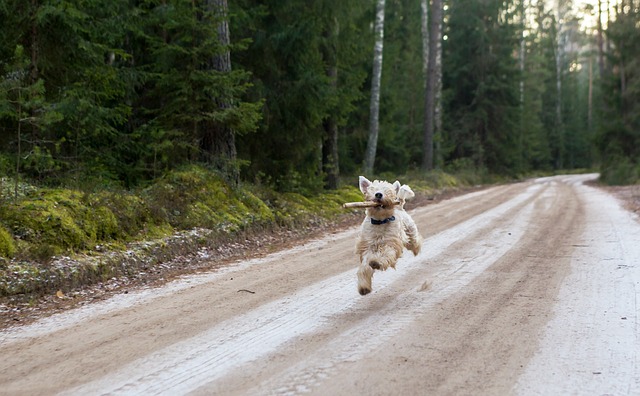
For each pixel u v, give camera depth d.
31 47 11.38
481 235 13.25
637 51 40.88
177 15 13.02
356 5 19.59
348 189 21.33
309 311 7.07
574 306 7.07
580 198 24.50
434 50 34.91
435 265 9.83
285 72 17.12
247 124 13.81
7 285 7.76
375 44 26.12
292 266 10.05
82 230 9.75
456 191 31.58
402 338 5.93
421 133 39.12
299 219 15.20
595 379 4.81
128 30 14.10
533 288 8.05
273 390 4.63
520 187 35.09
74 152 12.59
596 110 43.81
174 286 8.62
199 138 14.41
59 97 11.56
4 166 10.78
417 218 16.98
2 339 6.18
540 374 4.93
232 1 15.65
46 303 7.77
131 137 13.82
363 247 7.31
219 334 6.16
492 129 48.22
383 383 4.74
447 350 5.54
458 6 47.72
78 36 11.56
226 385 4.76
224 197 13.62
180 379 4.90
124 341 5.98
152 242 10.55
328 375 4.93
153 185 12.84
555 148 76.19
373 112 26.30
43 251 8.62
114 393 4.64
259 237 13.15
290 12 16.95
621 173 37.97
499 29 48.50
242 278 9.09
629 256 10.21
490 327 6.28
